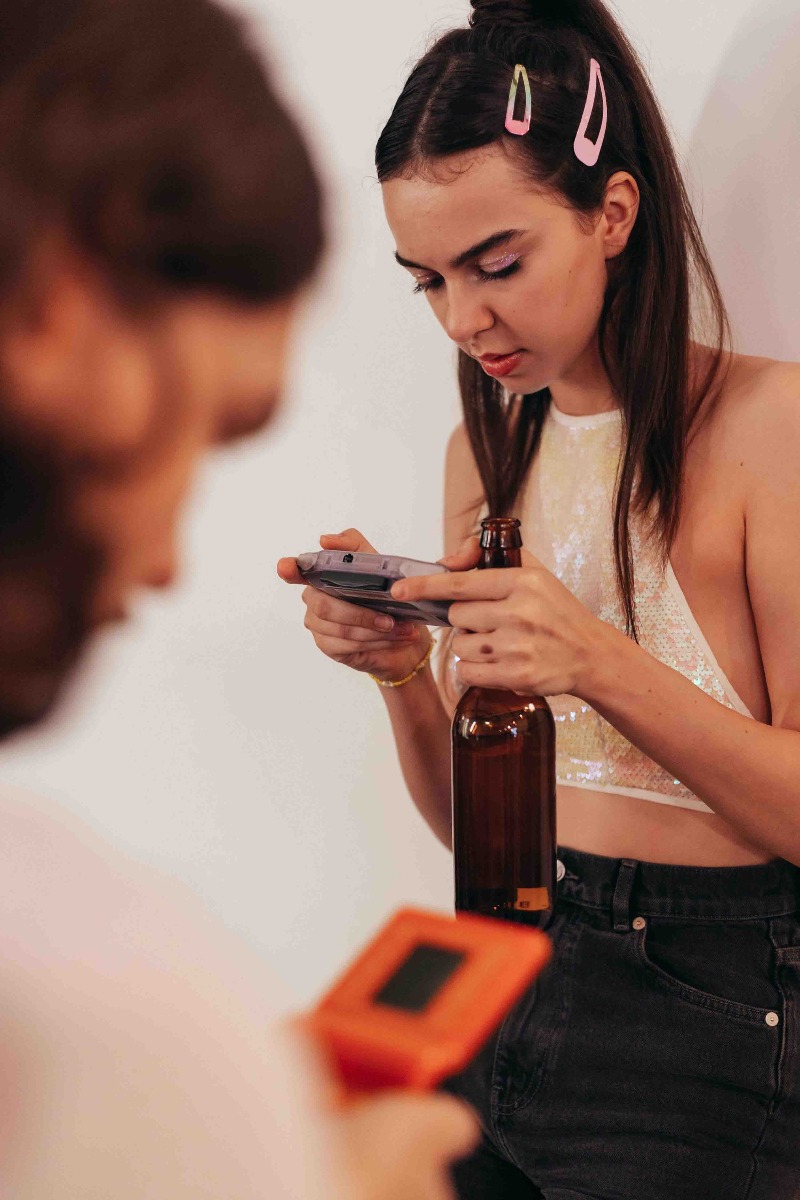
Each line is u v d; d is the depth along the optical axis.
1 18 0.35
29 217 0.34
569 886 1.18
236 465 1.67
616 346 1.20
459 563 1.03
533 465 1.33
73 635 0.38
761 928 1.12
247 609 1.70
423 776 1.31
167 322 0.36
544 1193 1.10
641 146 1.14
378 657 1.20
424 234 1.06
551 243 1.06
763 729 1.05
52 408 0.35
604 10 1.13
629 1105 1.09
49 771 1.77
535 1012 1.15
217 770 1.73
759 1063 1.07
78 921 0.36
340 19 1.51
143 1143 0.34
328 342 1.60
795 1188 1.08
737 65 1.35
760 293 1.39
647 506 1.17
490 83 1.03
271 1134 0.35
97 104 0.35
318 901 1.72
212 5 0.38
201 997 0.36
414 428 1.59
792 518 1.09
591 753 1.21
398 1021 0.49
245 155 0.36
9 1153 0.33
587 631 0.98
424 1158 0.45
